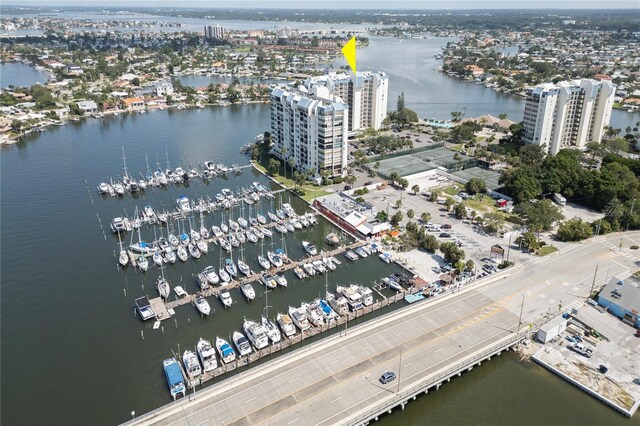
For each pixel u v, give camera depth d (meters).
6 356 144.00
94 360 142.25
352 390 122.00
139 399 127.69
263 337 143.75
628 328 147.25
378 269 188.00
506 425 118.94
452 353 134.62
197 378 131.38
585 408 122.56
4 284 180.75
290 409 116.19
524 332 142.88
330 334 150.88
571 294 163.12
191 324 158.12
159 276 186.62
